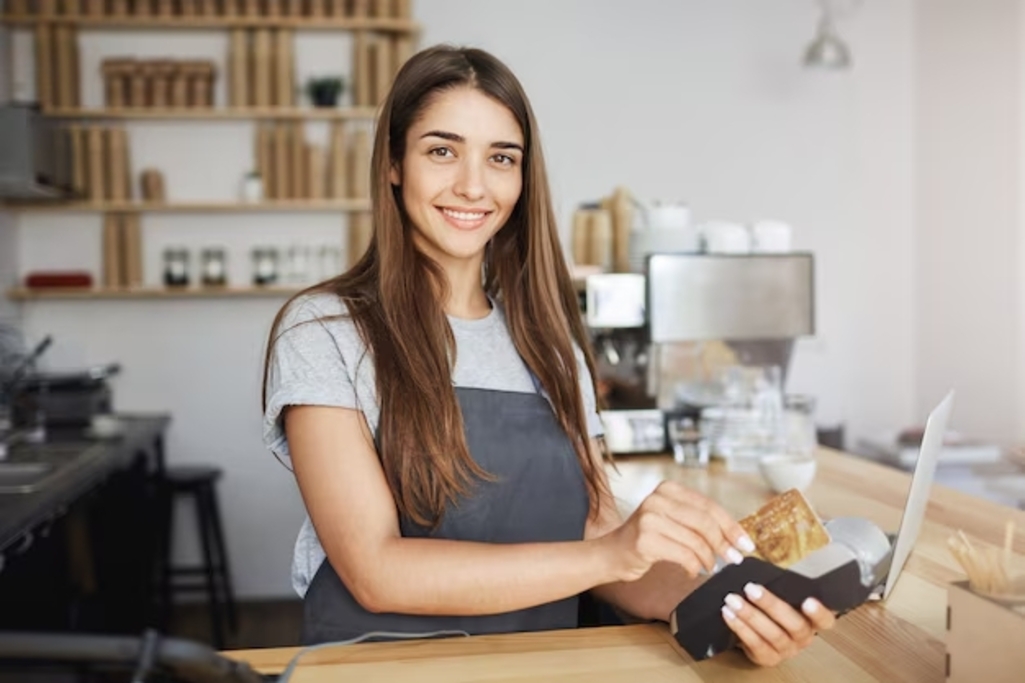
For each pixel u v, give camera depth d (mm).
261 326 4848
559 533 1470
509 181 1445
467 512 1392
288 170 4680
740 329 2627
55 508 2859
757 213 5020
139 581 4066
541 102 4898
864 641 1260
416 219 1424
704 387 2744
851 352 5113
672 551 1142
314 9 4633
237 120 4727
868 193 5074
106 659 720
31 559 2832
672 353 2760
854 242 5078
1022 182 4227
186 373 4824
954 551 1044
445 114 1391
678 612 1166
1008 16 4297
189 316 4816
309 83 4652
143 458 4059
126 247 4656
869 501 2078
